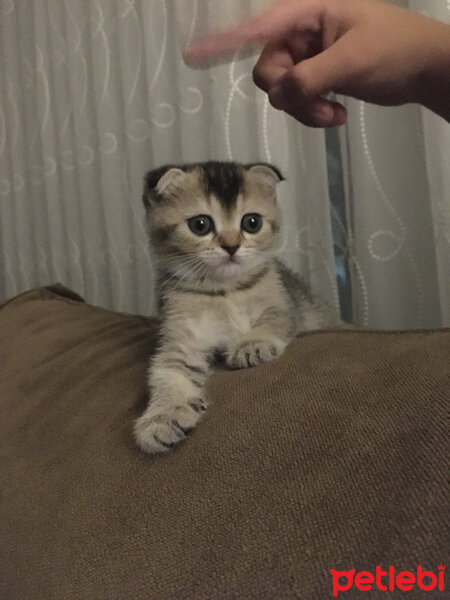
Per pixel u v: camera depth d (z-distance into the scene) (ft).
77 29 1.37
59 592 0.46
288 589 0.37
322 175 1.03
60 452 0.63
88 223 1.43
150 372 0.75
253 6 0.60
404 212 0.99
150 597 0.41
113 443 0.59
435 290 0.99
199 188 0.88
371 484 0.40
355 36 0.57
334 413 0.47
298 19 0.59
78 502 0.53
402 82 0.60
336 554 0.37
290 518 0.41
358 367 0.53
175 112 1.24
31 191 1.59
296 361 0.61
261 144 1.07
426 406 0.43
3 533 0.58
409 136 0.97
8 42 1.54
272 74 0.66
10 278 1.70
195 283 0.89
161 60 1.22
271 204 0.93
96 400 0.71
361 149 0.97
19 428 0.72
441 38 0.58
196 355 0.82
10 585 0.53
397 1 0.89
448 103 0.64
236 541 0.41
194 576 0.41
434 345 0.54
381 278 1.00
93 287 1.46
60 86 1.43
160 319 0.90
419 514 0.36
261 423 0.50
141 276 1.33
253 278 0.90
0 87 1.58
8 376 0.86
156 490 0.49
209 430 0.53
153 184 0.91
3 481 0.65
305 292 1.02
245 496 0.44
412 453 0.40
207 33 0.59
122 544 0.46
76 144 1.41
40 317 1.06
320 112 0.63
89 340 0.91
